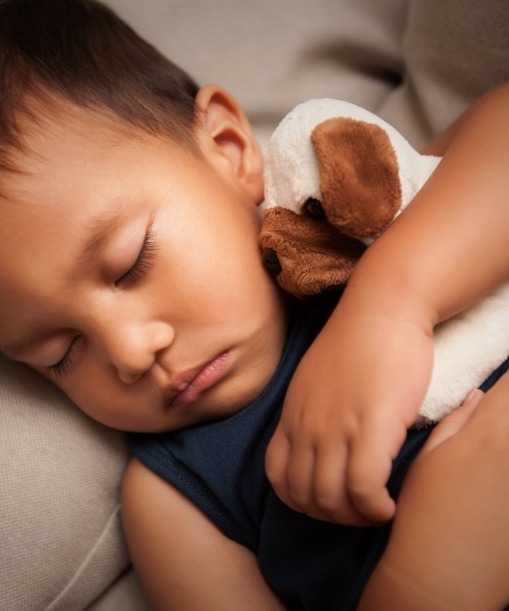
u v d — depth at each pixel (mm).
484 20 950
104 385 841
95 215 773
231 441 849
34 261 772
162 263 790
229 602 866
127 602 950
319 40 1166
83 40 933
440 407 702
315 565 791
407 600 621
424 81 1058
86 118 831
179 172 836
